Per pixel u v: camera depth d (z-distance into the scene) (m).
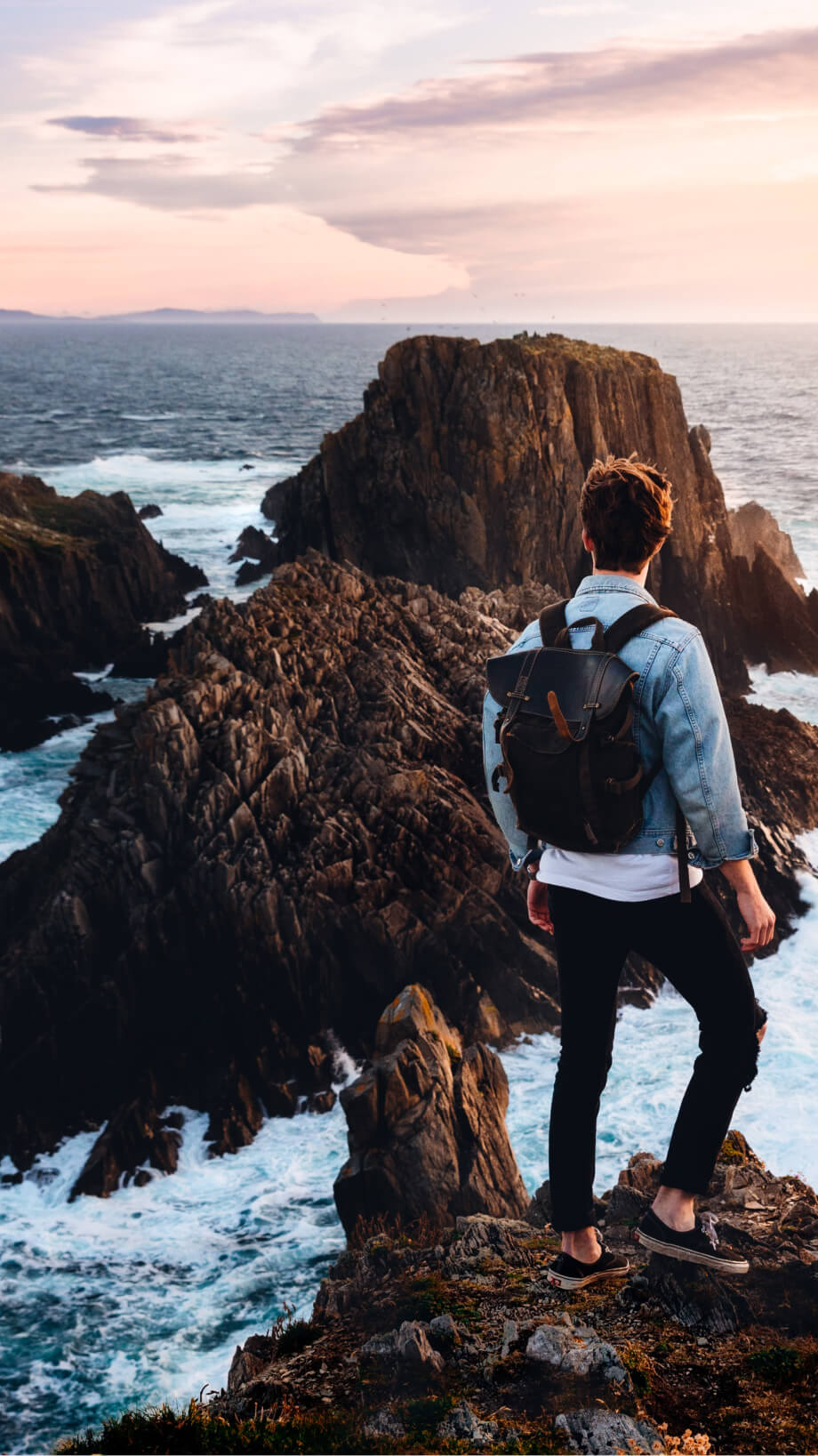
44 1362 16.20
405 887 26.61
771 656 56.09
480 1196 17.58
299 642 32.72
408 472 54.00
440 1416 3.73
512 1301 4.55
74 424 176.75
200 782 26.83
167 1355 16.34
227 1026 24.42
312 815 27.12
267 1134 22.56
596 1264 3.99
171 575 69.62
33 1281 18.14
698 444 57.47
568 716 3.15
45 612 58.94
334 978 25.38
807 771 36.28
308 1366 4.56
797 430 166.75
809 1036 23.95
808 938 28.61
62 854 27.56
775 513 94.19
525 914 28.00
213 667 30.42
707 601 54.75
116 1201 20.50
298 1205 20.14
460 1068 19.17
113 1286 17.97
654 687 3.16
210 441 154.75
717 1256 3.90
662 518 3.38
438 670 34.91
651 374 56.16
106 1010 23.97
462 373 53.22
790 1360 3.70
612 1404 3.62
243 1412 4.23
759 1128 20.88
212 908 25.14
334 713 30.62
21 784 41.16
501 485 52.78
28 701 51.06
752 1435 3.42
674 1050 24.09
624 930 3.42
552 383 52.94
